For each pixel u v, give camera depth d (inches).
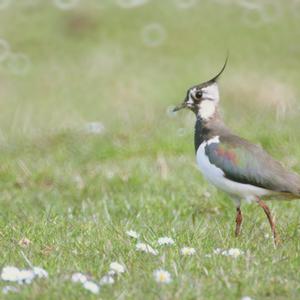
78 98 1237.1
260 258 470.9
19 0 1628.9
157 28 1512.1
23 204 670.5
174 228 557.0
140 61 1395.2
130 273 442.3
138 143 823.7
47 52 1455.5
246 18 1537.9
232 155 536.4
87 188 713.6
